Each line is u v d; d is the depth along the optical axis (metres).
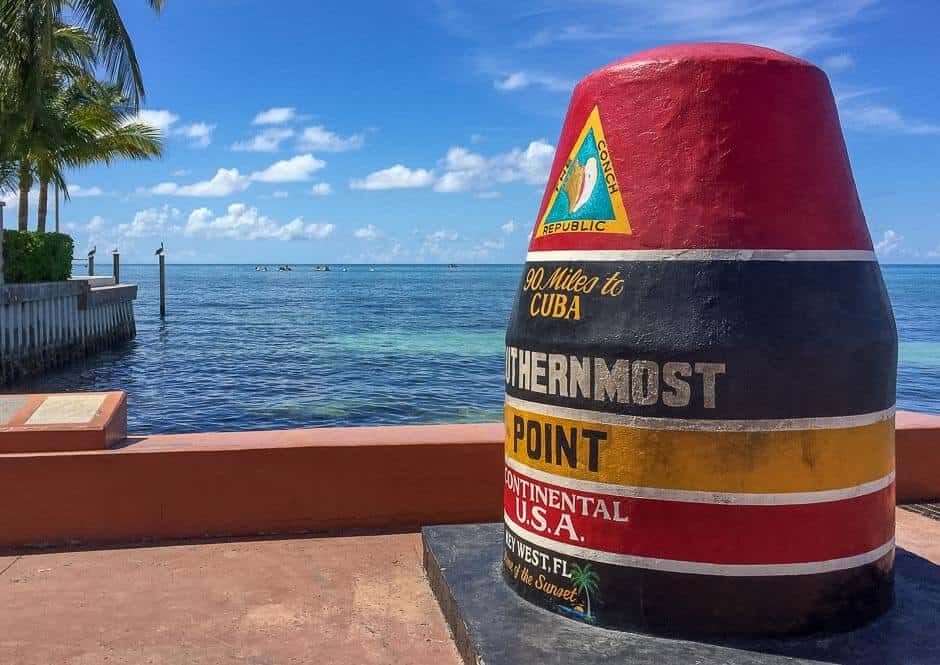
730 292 3.71
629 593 3.82
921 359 34.38
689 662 3.54
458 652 4.07
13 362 26.17
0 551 5.41
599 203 3.99
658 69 3.92
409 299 89.31
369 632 4.29
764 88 3.86
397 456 5.78
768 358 3.64
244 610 4.53
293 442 5.80
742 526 3.66
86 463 5.50
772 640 3.71
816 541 3.71
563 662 3.54
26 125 28.62
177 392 25.28
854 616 3.84
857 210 4.05
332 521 5.76
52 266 32.50
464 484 5.83
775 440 3.65
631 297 3.81
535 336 4.10
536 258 4.28
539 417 4.08
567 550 3.97
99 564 5.18
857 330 3.79
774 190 3.80
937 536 5.59
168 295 97.75
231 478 5.64
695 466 3.67
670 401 3.69
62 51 28.95
